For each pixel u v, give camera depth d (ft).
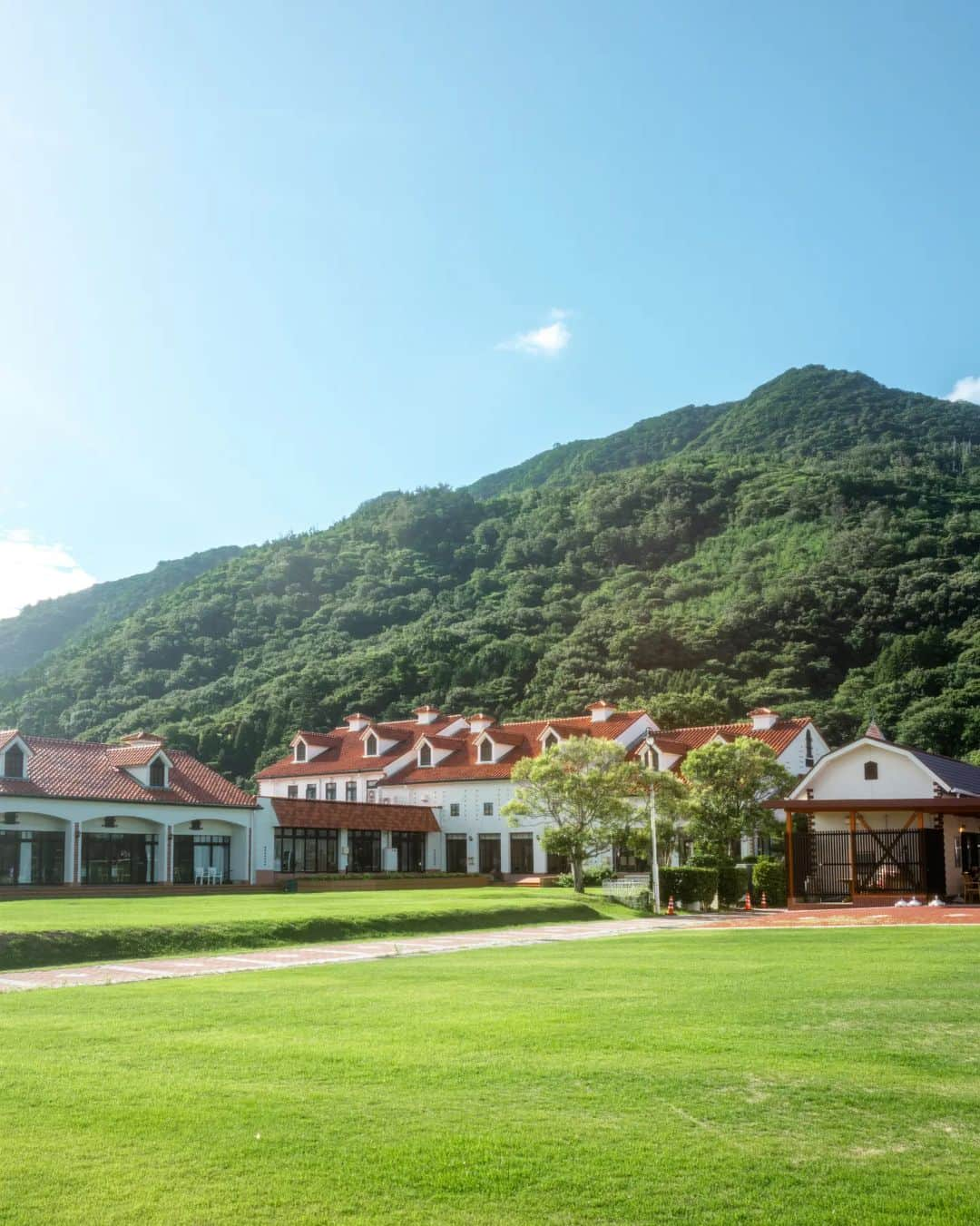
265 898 139.54
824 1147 27.12
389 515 532.32
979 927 90.38
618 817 151.12
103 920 91.09
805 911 122.62
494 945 84.43
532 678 335.67
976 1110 30.14
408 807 213.25
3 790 153.48
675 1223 22.62
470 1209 23.38
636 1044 38.37
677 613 362.53
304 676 336.90
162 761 177.78
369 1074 34.35
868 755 136.98
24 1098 31.65
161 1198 23.97
